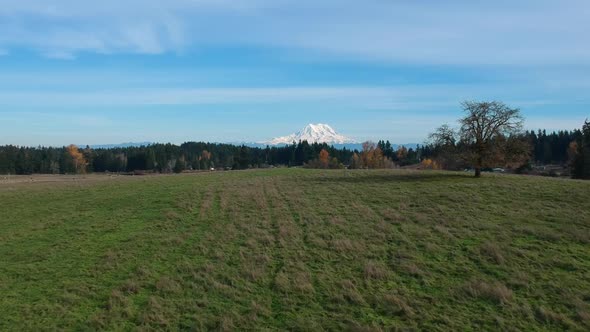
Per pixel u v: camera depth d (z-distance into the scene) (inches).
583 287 638.5
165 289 663.1
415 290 651.5
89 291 662.5
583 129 3828.7
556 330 532.1
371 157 4899.1
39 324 556.4
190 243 917.8
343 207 1279.5
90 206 1434.5
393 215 1125.7
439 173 2123.5
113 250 875.4
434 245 848.3
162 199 1496.1
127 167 6540.4
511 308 584.4
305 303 617.9
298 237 944.3
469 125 1776.6
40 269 772.0
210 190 1717.5
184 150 7765.8
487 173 2162.9
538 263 736.3
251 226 1061.1
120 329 545.6
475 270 722.8
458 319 560.4
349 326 546.9
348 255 813.9
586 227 936.3
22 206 1487.5
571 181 1658.5
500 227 961.5
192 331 541.3
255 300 627.5
